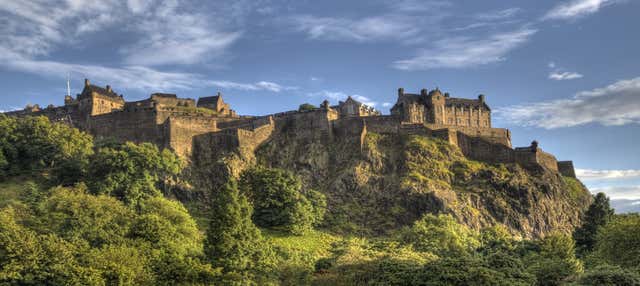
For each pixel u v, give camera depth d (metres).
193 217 152.12
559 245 124.50
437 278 86.44
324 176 183.38
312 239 147.12
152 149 158.12
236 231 101.75
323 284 96.19
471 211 167.12
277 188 155.38
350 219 165.00
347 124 194.88
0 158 159.00
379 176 179.12
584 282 87.25
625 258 106.25
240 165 176.38
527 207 175.75
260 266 100.56
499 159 195.12
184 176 168.75
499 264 94.94
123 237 104.06
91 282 82.44
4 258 84.38
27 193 137.75
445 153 190.00
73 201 108.94
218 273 93.62
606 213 150.75
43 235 94.50
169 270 92.88
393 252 117.50
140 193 144.38
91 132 193.38
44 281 84.00
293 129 199.50
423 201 165.75
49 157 166.50
